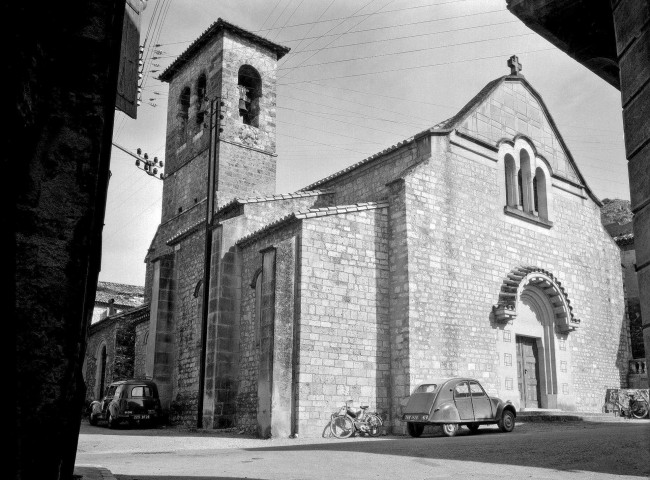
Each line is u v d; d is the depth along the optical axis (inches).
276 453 475.2
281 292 714.2
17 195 69.7
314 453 462.3
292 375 697.0
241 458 442.9
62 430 68.4
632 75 162.7
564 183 1045.8
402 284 761.0
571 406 928.3
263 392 699.4
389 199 802.8
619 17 169.8
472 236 848.3
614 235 1418.6
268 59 1278.3
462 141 870.4
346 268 751.1
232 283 869.2
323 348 713.6
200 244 1010.1
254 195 1184.2
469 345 803.4
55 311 69.8
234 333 854.5
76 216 73.0
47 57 74.9
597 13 201.8
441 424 636.7
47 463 66.6
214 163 931.3
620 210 1467.8
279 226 772.0
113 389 1007.6
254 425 780.6
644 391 938.1
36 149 72.2
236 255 881.5
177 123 1332.4
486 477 315.9
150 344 1039.0
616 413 943.0
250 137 1210.0
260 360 714.2
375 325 757.3
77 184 73.8
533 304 940.6
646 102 156.2
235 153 1179.9
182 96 1337.4
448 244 812.6
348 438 672.4
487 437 566.3
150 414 944.9
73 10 77.2
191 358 968.3
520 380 898.7
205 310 866.1
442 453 433.1
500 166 923.4
